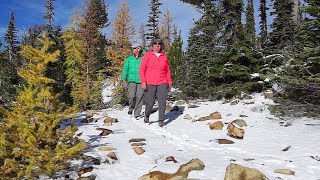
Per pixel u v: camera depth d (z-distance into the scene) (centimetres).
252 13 1582
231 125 411
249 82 649
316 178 269
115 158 322
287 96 503
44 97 283
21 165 274
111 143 382
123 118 547
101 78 1880
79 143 288
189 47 1120
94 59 2042
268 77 475
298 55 446
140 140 394
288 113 472
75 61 1775
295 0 753
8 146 276
